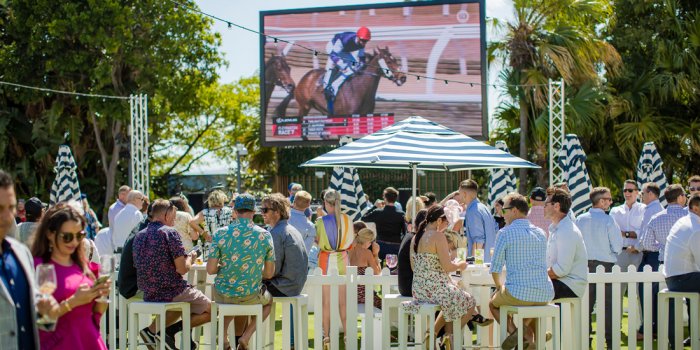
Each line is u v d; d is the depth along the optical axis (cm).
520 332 720
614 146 2448
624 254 1028
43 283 425
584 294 836
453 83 2308
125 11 2639
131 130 1955
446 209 1091
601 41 2350
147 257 736
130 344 736
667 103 2577
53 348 461
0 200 417
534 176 2453
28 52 2712
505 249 738
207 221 1219
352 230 958
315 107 2355
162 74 2742
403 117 2319
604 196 901
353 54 2345
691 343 792
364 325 834
